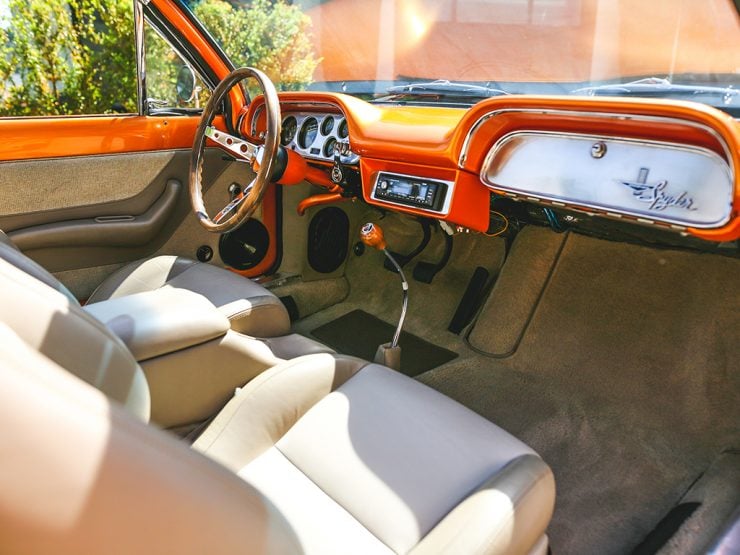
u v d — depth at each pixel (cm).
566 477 168
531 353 215
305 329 248
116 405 49
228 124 230
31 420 42
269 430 122
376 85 215
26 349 47
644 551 140
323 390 132
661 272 211
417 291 259
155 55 207
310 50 441
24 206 189
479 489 97
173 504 47
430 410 120
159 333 130
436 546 86
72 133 193
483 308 236
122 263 215
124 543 44
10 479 40
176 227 225
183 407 139
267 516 54
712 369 185
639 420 183
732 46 157
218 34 345
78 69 219
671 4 206
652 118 112
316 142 200
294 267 256
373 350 232
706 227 110
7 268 78
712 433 173
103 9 207
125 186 207
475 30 410
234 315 158
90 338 80
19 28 211
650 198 117
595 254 225
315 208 255
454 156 147
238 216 176
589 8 302
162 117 212
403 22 475
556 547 147
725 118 102
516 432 187
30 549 40
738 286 196
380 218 273
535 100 126
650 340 199
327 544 98
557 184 133
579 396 196
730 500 149
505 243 250
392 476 108
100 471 43
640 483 164
